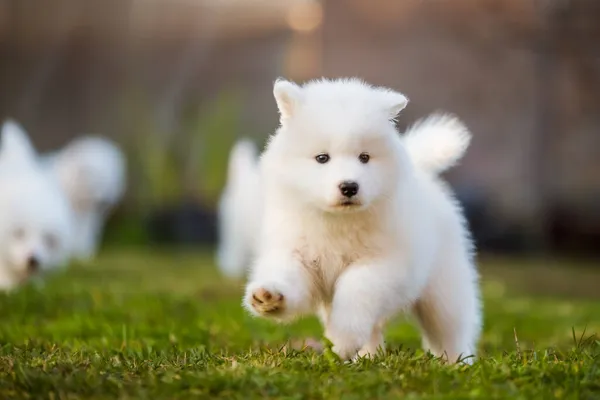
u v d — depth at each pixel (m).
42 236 11.66
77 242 17.62
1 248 11.55
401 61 19.31
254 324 8.09
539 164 19.02
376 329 6.14
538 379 4.57
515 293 13.94
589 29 17.72
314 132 5.57
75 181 17.00
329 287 5.82
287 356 5.29
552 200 19.22
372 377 4.46
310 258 5.73
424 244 5.78
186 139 22.06
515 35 18.30
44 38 21.62
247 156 15.84
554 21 17.86
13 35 21.53
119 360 5.32
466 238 6.68
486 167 19.34
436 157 6.58
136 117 21.86
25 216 11.52
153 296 9.94
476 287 6.75
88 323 7.74
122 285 12.38
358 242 5.64
